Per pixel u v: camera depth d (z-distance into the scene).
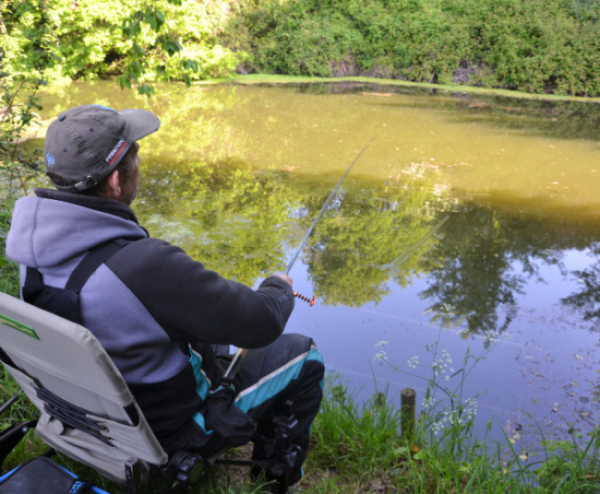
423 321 4.21
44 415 1.59
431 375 3.55
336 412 2.59
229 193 7.01
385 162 8.92
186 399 1.45
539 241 5.85
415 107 14.53
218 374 1.62
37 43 5.28
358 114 13.21
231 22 19.41
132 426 1.27
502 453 2.78
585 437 2.97
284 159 8.86
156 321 1.29
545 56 18.12
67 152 1.29
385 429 2.54
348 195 7.17
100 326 1.26
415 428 2.62
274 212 6.39
